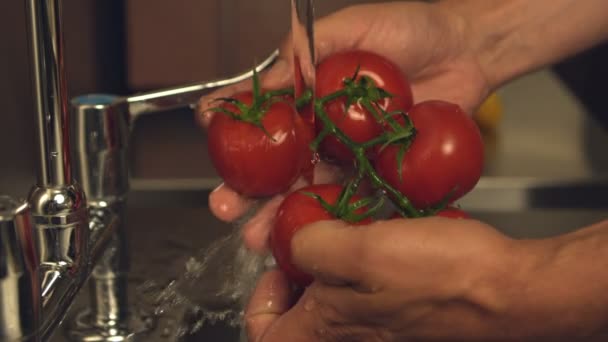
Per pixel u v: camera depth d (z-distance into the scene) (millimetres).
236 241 726
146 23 1095
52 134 538
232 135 634
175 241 861
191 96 653
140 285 763
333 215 575
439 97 855
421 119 633
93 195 637
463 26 836
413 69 830
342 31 781
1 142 812
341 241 501
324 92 665
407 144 621
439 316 520
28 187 883
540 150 1065
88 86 1052
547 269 497
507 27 848
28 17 518
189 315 679
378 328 537
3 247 451
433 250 493
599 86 1335
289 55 729
